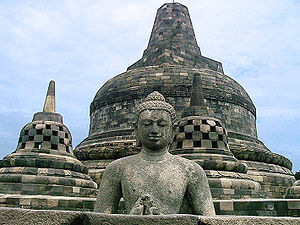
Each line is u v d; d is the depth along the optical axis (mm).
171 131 7176
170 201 6242
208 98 26297
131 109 26703
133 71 29391
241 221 4746
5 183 16500
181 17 34156
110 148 23859
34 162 17625
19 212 4508
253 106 29875
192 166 6793
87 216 4652
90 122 30734
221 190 15969
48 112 20891
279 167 24766
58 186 17094
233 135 25750
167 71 27797
